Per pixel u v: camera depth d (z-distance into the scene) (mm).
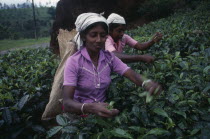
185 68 2449
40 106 2957
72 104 1601
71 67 1745
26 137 2654
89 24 1677
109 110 1451
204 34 4082
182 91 2018
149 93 1667
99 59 1844
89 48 1777
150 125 1628
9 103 2686
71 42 2172
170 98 1818
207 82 2086
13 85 3217
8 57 5230
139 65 2783
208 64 2529
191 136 1515
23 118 2594
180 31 4426
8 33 63281
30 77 3408
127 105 2016
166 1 14672
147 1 15367
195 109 1749
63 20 13000
